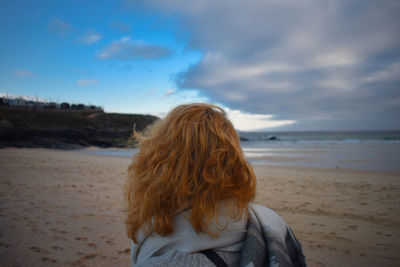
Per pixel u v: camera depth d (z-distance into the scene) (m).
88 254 3.13
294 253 0.74
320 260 3.12
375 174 11.38
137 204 0.69
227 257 0.61
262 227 0.70
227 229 0.63
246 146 40.62
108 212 4.88
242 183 0.65
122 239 3.60
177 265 0.58
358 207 5.66
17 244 3.30
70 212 4.79
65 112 60.59
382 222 4.63
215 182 0.61
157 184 0.64
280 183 8.78
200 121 0.69
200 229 0.61
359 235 3.97
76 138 45.84
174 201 0.63
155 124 0.76
